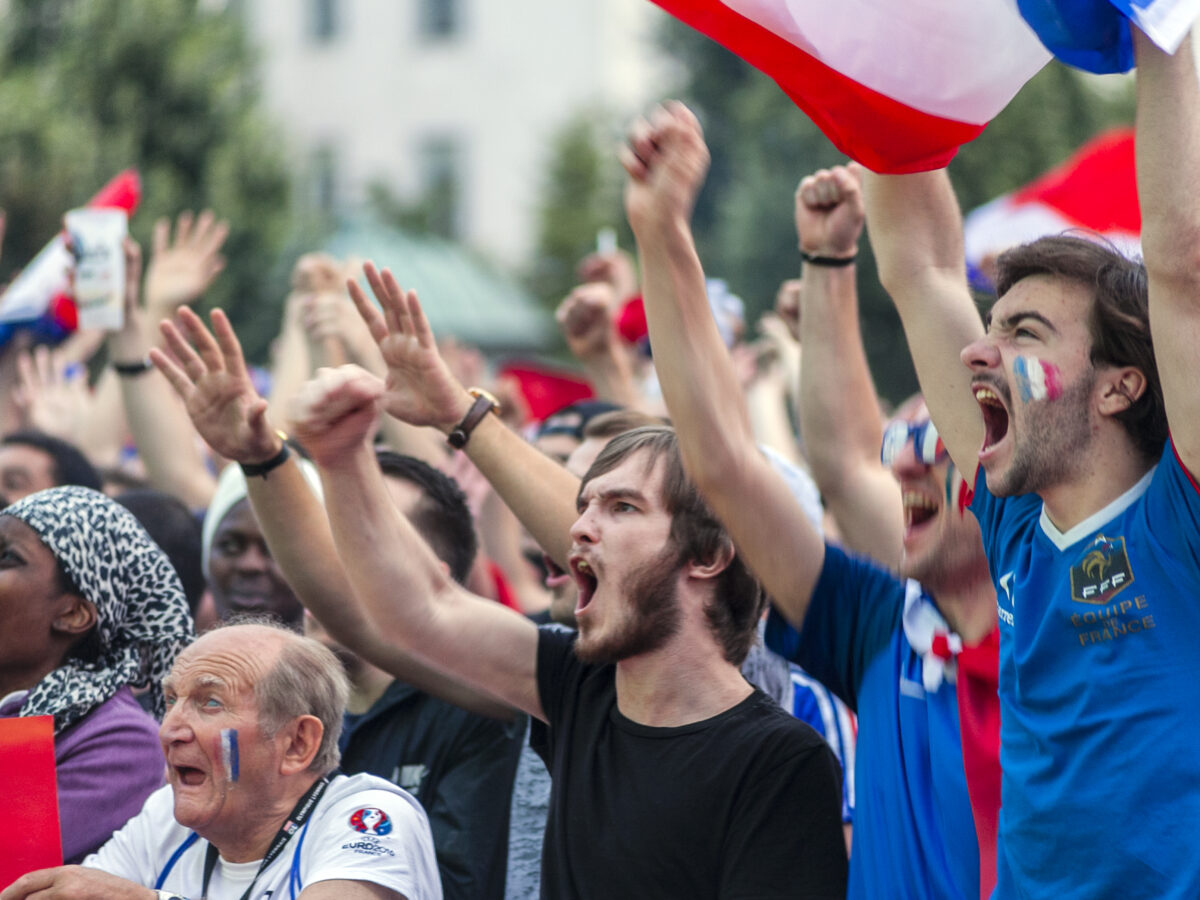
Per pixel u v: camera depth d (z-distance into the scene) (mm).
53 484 12297
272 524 7977
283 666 7102
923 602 6445
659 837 6383
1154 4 5133
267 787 6988
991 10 5836
